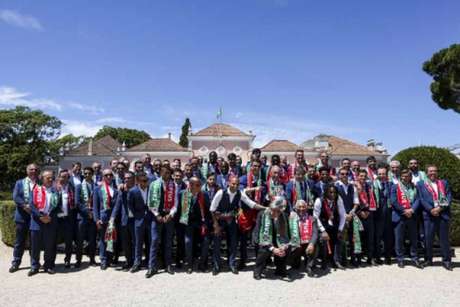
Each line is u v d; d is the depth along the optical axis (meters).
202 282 6.94
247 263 8.58
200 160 10.86
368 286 6.74
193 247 8.27
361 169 8.80
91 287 6.61
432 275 7.52
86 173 8.62
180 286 6.67
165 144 40.09
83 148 43.06
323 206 8.10
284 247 7.28
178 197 8.01
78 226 8.23
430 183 8.43
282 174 9.09
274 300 5.92
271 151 36.97
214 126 40.12
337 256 8.11
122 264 8.50
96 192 8.27
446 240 8.09
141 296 6.09
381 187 8.62
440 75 23.08
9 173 36.12
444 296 6.20
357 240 8.20
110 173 8.51
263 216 7.44
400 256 8.24
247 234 8.05
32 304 5.70
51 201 7.74
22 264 8.46
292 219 7.70
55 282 6.95
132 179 8.09
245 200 7.74
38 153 38.59
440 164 12.17
